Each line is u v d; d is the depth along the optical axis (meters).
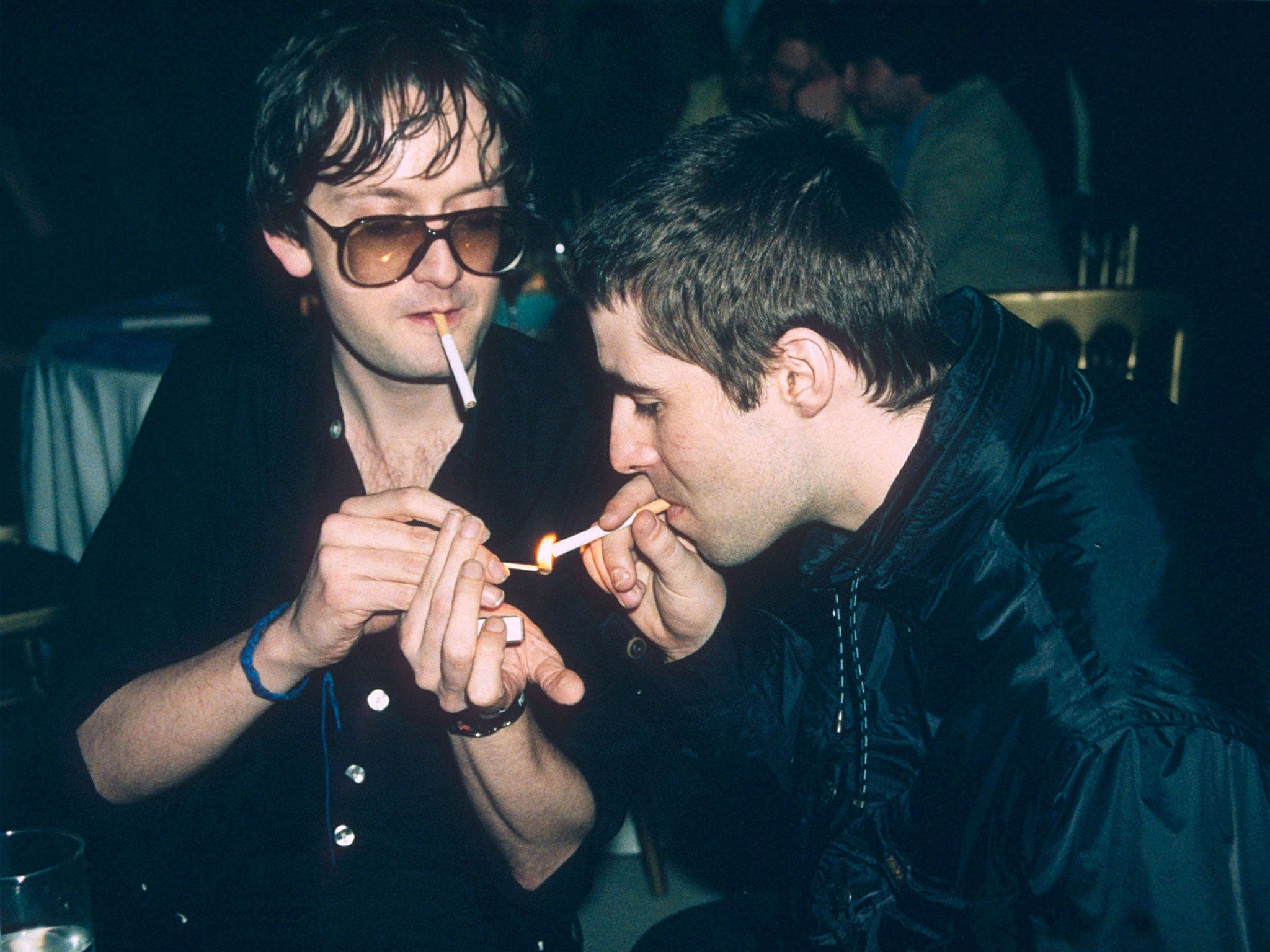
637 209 1.15
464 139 1.24
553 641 1.43
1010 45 4.52
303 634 1.17
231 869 1.38
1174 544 1.08
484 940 1.34
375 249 1.22
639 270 1.13
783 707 1.41
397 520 1.19
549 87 3.75
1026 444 1.14
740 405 1.15
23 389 3.26
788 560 1.56
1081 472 1.16
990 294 2.83
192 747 1.26
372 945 1.31
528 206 1.37
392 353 1.27
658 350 1.15
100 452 2.80
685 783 2.67
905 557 1.16
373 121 1.20
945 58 3.94
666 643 1.38
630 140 3.59
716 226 1.12
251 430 1.42
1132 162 5.07
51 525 3.06
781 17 4.22
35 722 2.27
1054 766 1.02
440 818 1.38
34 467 3.06
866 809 1.33
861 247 1.14
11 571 2.48
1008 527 1.15
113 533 1.43
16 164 5.21
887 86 4.09
